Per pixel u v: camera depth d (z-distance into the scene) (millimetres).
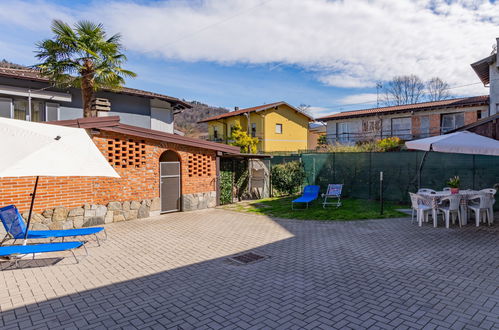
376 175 14016
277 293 4621
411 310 4020
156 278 5262
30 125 5980
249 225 9430
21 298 4492
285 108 35750
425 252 6449
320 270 5562
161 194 11289
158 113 21078
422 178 12477
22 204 8031
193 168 12211
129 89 19531
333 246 7086
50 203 8523
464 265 5648
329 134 30844
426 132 24781
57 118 16359
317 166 16500
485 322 3688
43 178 8391
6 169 4582
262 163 16000
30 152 5035
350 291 4645
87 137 6293
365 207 12203
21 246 5582
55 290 4770
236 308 4160
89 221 9281
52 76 12828
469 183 11312
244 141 29609
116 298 4500
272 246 7160
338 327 3641
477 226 8516
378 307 4121
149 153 10789
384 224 9188
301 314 3967
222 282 5066
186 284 5000
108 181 9781
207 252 6734
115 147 10000
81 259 6281
